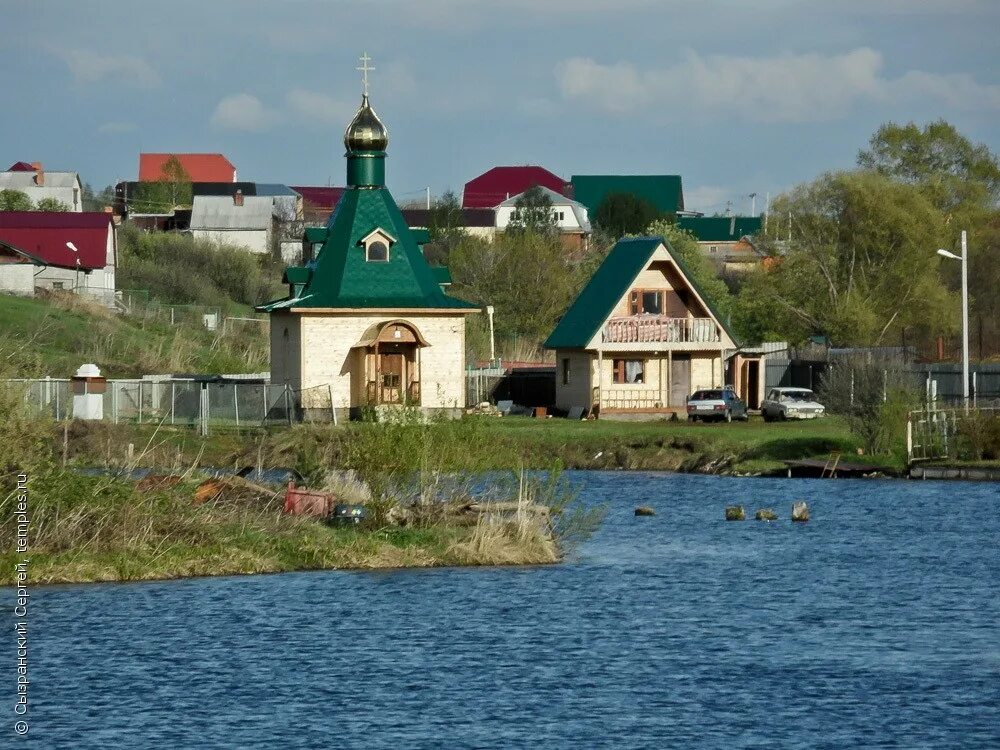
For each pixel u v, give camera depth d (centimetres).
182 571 16462
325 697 12075
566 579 16712
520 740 11025
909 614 15038
